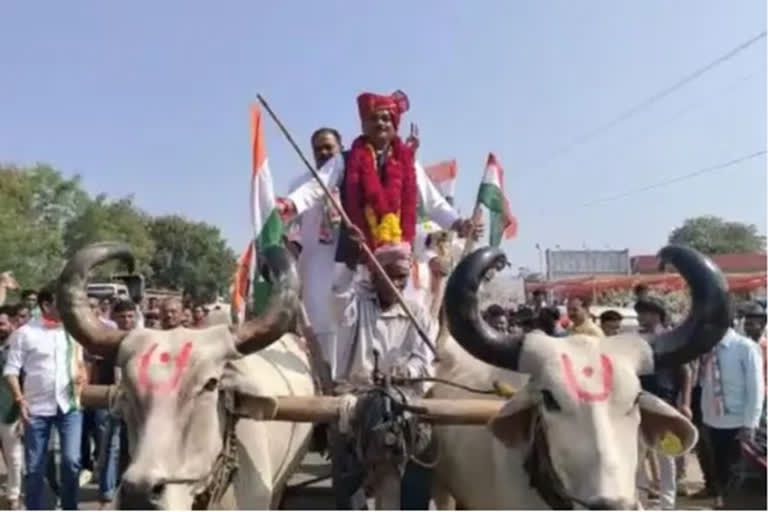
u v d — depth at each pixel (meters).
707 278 4.08
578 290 27.75
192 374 3.89
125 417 3.94
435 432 5.00
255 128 5.89
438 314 6.01
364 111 5.95
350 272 5.48
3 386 9.20
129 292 7.04
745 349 9.23
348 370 5.29
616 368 3.79
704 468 9.77
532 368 3.93
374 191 5.68
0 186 68.75
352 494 4.73
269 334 4.19
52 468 9.49
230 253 93.12
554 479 3.91
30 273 58.34
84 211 74.94
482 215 6.29
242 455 4.52
